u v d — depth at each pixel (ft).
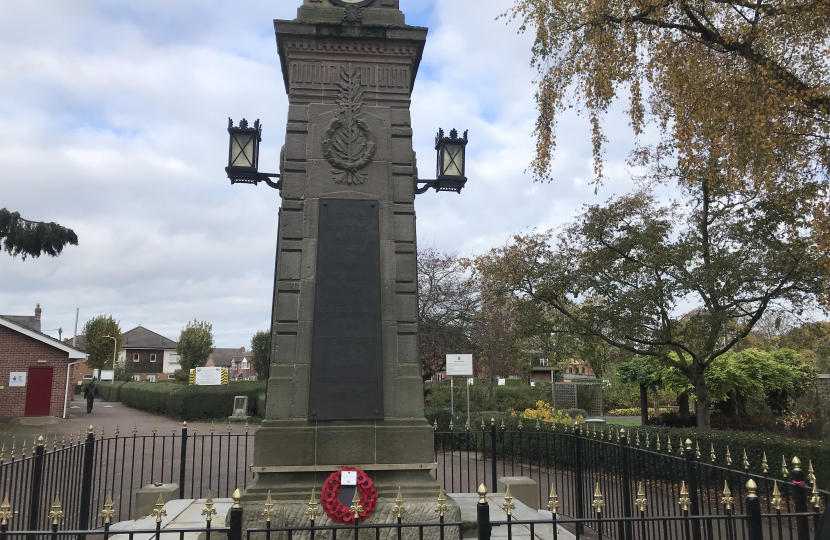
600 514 13.74
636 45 37.88
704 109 36.78
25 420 82.38
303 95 23.07
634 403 124.77
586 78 38.88
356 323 21.12
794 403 58.95
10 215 52.70
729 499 14.83
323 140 22.66
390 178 22.85
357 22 23.32
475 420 54.34
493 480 28.78
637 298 43.01
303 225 22.00
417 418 20.79
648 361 58.54
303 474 19.86
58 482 23.00
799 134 35.01
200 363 172.96
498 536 20.21
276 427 20.03
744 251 41.91
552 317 49.78
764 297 40.91
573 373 176.35
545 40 38.42
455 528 19.51
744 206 42.57
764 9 33.45
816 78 36.17
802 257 38.14
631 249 45.16
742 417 55.47
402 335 21.62
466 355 55.83
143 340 253.44
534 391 107.55
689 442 20.35
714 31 37.27
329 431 20.17
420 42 23.76
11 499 27.61
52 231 54.19
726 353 53.26
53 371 89.40
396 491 19.94
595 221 45.27
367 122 23.13
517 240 46.42
